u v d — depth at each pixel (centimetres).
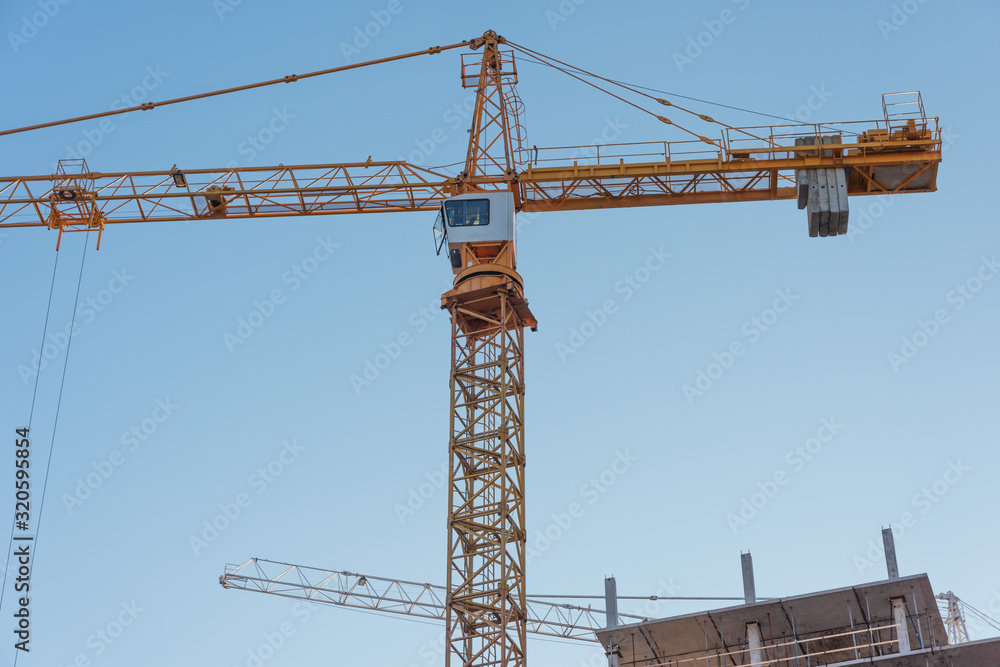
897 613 6156
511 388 7169
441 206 7469
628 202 7750
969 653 5788
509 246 7488
